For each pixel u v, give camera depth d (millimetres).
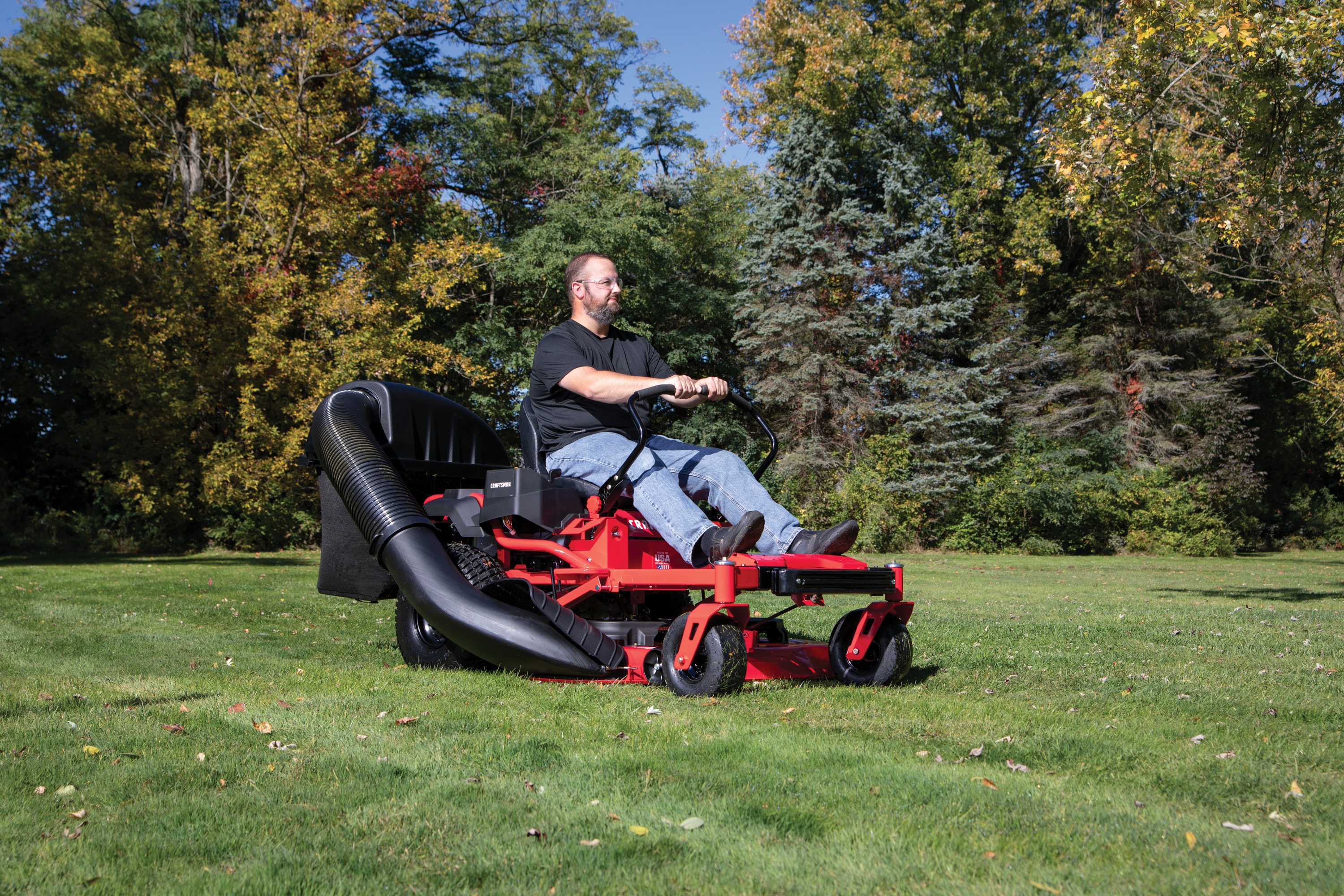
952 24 28797
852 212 25312
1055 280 29406
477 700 3947
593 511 4422
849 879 1997
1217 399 27078
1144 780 2742
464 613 4391
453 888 1964
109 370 18016
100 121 21812
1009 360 27391
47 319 21219
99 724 3438
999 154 28719
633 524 4508
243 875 2008
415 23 22484
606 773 2793
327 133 19609
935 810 2445
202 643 5938
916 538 25406
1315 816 2404
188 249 19891
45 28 22844
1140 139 10188
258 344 18141
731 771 2816
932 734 3350
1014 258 28484
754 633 4887
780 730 3355
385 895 1927
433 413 5430
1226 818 2395
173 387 18203
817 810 2459
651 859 2117
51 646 5730
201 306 19031
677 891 1950
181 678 4551
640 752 3043
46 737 3225
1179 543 25547
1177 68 10125
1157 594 12023
